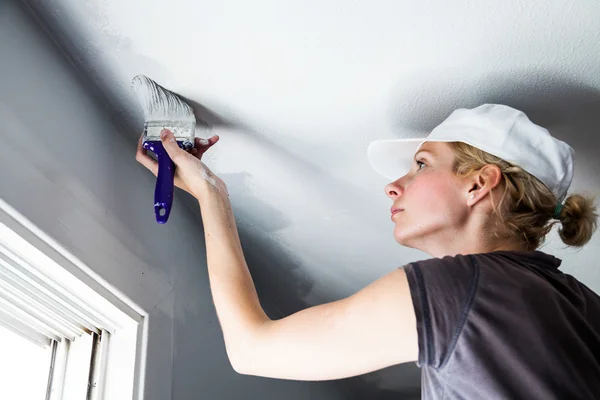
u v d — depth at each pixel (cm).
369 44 130
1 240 113
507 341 92
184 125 137
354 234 183
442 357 93
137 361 136
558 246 178
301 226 180
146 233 150
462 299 96
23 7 123
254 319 113
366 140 152
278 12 124
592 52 131
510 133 125
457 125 129
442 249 125
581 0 122
